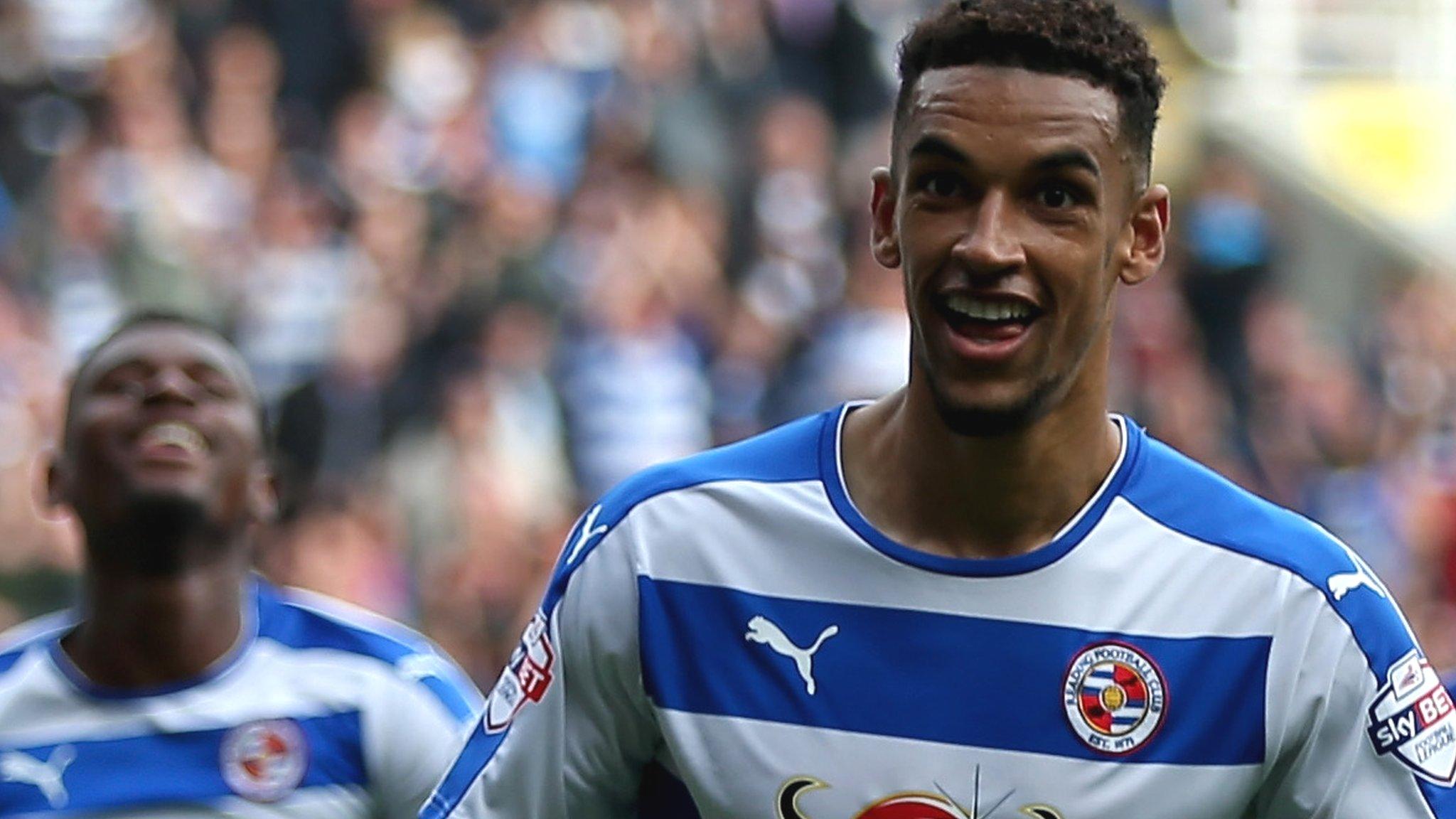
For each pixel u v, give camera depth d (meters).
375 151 39.66
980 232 9.70
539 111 40.81
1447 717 10.44
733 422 36.12
